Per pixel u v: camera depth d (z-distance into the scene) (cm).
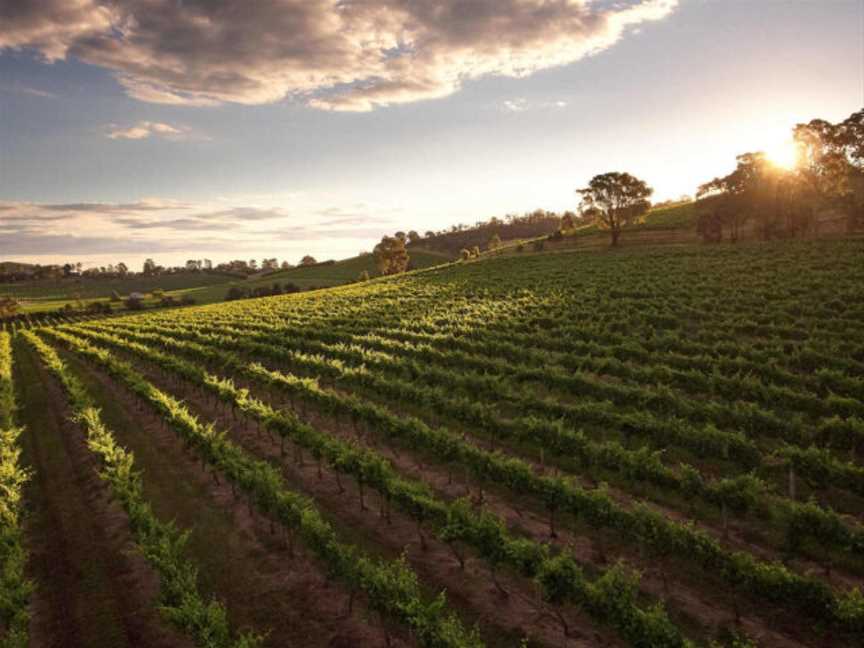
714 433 1884
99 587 1555
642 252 8500
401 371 3303
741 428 2052
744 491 1488
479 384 2750
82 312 12388
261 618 1368
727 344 3144
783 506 1438
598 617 1156
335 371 3344
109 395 3697
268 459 2383
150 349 4603
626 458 1756
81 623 1411
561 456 2098
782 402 2309
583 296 5316
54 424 3200
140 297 13412
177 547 1478
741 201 8188
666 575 1412
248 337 5188
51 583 1592
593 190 9800
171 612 1214
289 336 5016
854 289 4119
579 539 1603
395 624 1312
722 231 9550
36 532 1889
